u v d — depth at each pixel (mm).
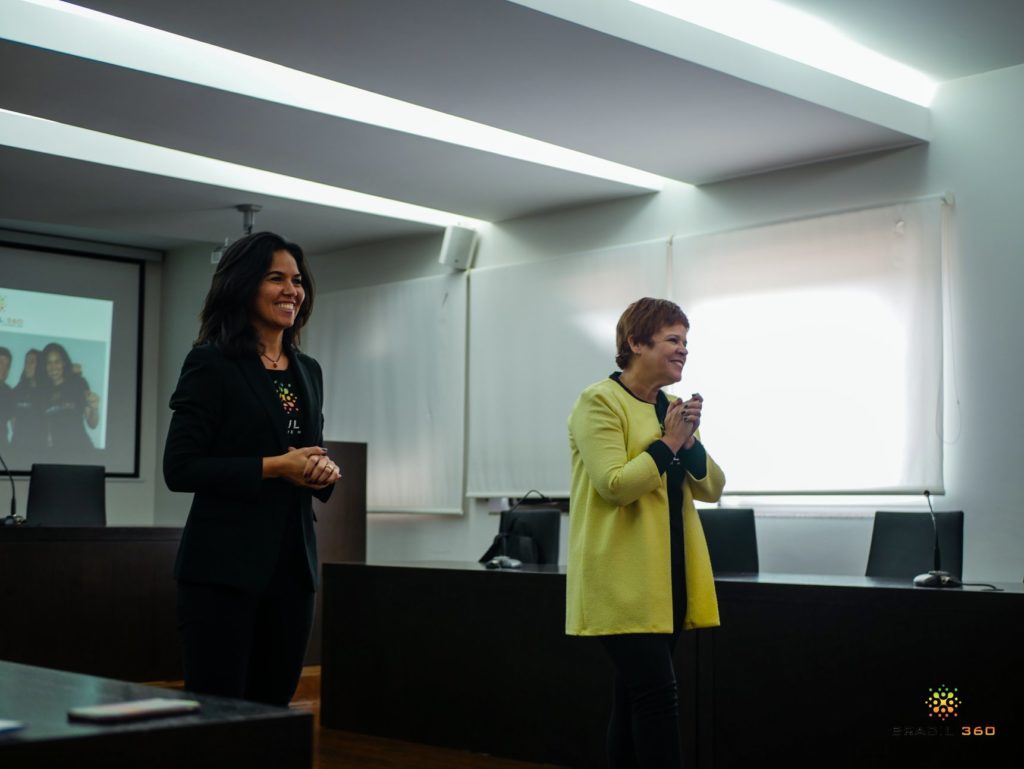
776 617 3922
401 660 5078
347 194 7102
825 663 3807
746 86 4879
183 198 6754
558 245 7078
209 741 1196
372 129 5480
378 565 5242
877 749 3672
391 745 4953
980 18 4844
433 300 7723
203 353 2096
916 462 5520
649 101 5074
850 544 5754
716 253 6289
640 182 6570
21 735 1112
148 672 6500
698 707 4059
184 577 2006
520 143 6008
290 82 5156
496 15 4180
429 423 7688
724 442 6180
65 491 6809
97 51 4613
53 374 9117
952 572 4410
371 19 4227
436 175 6281
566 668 4512
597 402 2664
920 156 5641
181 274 9531
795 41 5125
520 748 4633
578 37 4379
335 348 8352
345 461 7258
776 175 6125
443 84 4891
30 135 5820
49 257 9164
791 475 5934
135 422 9516
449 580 4930
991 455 5344
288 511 2078
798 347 5949
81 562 6324
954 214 5523
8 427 8875
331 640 5363
